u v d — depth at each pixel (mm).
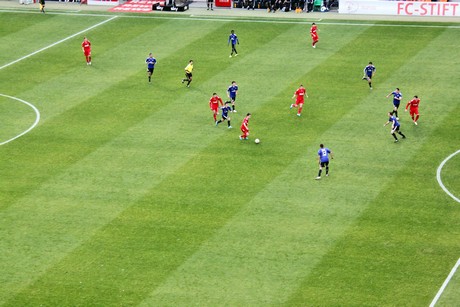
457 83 90750
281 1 117938
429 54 99250
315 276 59188
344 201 68688
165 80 93938
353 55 99750
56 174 73938
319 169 72438
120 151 77875
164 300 57000
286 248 62469
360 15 115188
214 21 113312
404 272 59344
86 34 109938
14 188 71688
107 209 68125
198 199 69375
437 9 113438
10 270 60500
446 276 58844
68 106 87938
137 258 61625
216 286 58375
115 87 92500
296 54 100625
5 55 103250
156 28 111312
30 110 87188
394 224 65188
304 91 83312
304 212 67188
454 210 66938
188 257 61625
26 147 79188
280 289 57938
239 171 73812
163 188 71188
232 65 97750
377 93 88938
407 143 78125
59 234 64812
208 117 84438
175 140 79750
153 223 66000
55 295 57750
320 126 81875
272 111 85375
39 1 121938
